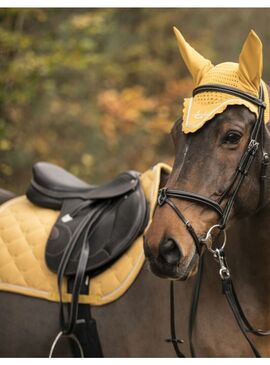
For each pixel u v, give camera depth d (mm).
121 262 3379
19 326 3506
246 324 3072
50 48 8648
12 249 3648
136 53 11164
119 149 10820
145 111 10820
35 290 3490
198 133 2797
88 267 3383
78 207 3641
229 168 2777
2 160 8328
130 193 3551
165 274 2725
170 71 12031
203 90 2885
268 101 2918
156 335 3244
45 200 3807
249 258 3139
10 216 3824
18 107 9117
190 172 2773
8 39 8000
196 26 12883
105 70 10148
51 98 10094
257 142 2818
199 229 2738
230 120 2777
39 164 3979
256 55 2818
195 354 3182
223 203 2787
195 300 3172
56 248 3502
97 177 10359
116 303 3336
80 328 3361
